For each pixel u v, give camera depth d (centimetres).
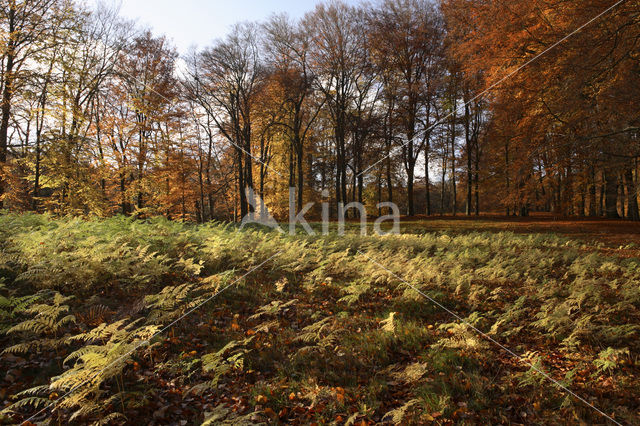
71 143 1667
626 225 1753
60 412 372
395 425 351
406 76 2811
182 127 2550
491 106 1539
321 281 795
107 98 2217
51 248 709
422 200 4216
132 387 417
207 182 2872
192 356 483
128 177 2281
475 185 2911
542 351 491
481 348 484
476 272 866
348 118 2858
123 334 430
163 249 856
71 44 1744
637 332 523
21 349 423
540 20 1271
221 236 1030
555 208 1587
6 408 351
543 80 1236
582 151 1217
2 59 1560
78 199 1706
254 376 452
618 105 1030
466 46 1566
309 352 494
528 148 1343
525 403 379
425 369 434
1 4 1538
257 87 2534
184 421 372
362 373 452
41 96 1692
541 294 696
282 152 3331
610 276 834
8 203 1680
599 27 1054
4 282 617
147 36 2312
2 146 1515
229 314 615
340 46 2603
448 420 357
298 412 383
